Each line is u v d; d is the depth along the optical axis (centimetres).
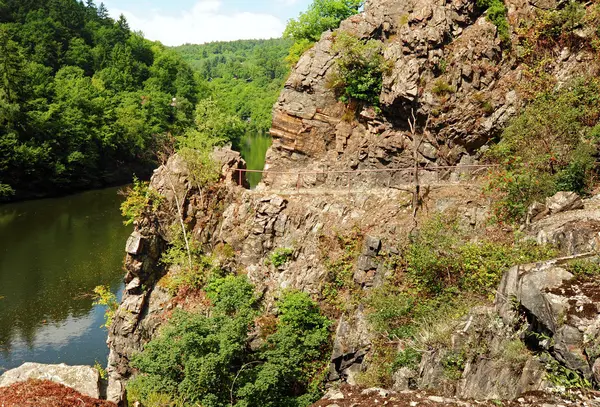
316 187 2569
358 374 1597
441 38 2344
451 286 1634
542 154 1877
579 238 1291
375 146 2502
